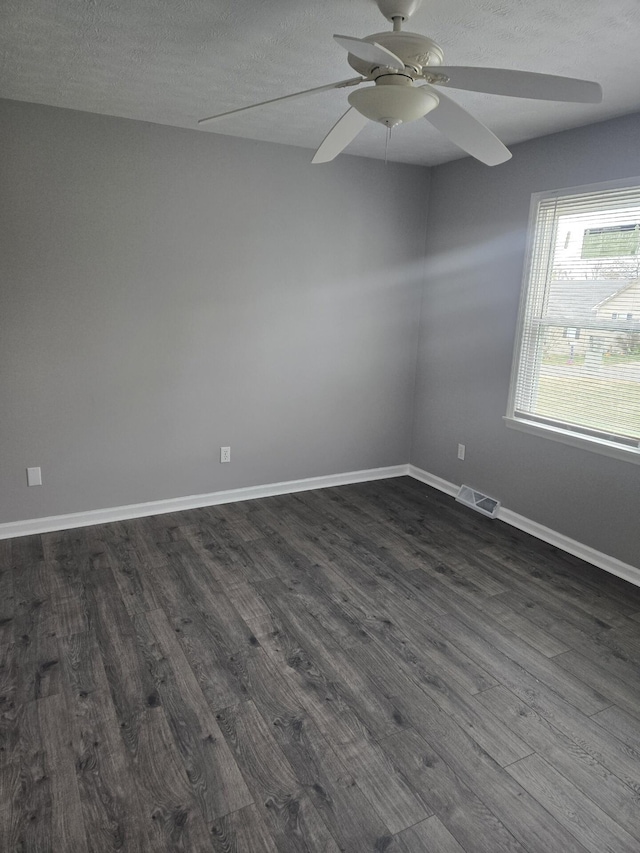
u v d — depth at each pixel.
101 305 3.39
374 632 2.58
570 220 3.28
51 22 2.03
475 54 2.21
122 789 1.74
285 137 3.57
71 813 1.66
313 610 2.74
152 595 2.83
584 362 3.28
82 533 3.51
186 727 2.00
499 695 2.20
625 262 3.01
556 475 3.49
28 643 2.42
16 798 1.70
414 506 4.12
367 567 3.19
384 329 4.42
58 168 3.13
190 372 3.75
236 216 3.67
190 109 3.04
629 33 2.01
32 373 3.29
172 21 2.01
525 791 1.77
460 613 2.75
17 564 3.10
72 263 3.26
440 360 4.37
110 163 3.25
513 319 3.71
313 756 1.89
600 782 1.82
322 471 4.45
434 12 1.89
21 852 1.54
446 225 4.19
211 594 2.86
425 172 4.30
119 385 3.54
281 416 4.16
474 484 4.15
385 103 1.65
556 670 2.35
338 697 2.17
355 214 4.09
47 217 3.16
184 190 3.48
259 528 3.67
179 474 3.88
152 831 1.61
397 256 4.33
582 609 2.81
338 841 1.59
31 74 2.56
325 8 1.90
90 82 2.65
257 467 4.16
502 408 3.85
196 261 3.61
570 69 2.33
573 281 3.30
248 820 1.65
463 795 1.75
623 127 2.94
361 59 1.59
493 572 3.17
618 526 3.14
